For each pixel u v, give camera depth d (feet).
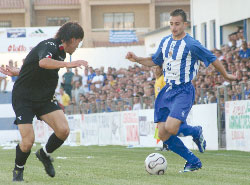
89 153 96.53
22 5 309.22
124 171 56.80
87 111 146.30
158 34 212.02
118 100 128.77
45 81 45.32
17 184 44.86
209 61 50.62
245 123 85.40
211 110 95.20
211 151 90.38
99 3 311.68
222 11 152.15
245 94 86.48
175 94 51.08
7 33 180.86
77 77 175.01
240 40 132.98
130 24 318.65
